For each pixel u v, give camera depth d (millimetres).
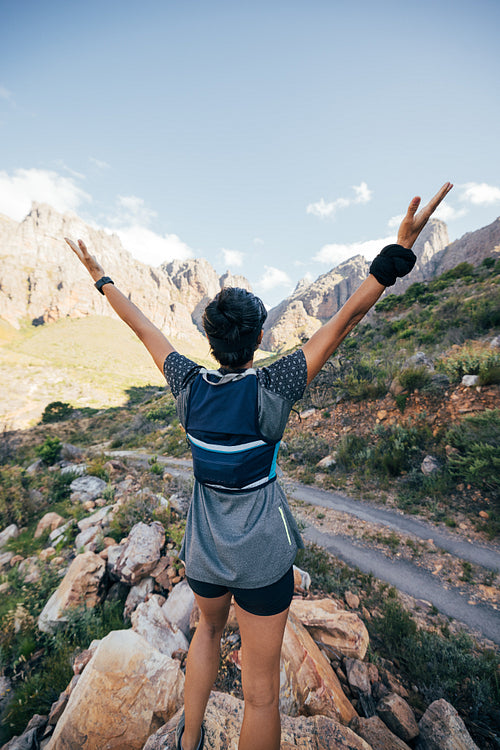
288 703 2742
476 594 5477
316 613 4180
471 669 3840
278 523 1016
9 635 4945
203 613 1219
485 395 10750
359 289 1052
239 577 958
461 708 3436
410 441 10945
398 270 997
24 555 7668
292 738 1937
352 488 10617
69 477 12453
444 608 5230
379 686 3508
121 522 7617
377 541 7441
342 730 1982
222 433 995
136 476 13086
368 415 13891
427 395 12297
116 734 2551
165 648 3730
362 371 17000
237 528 986
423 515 8242
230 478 992
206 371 1145
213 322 1049
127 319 1450
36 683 4043
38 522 9461
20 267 173000
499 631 4707
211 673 1248
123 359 137000
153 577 5535
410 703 3459
